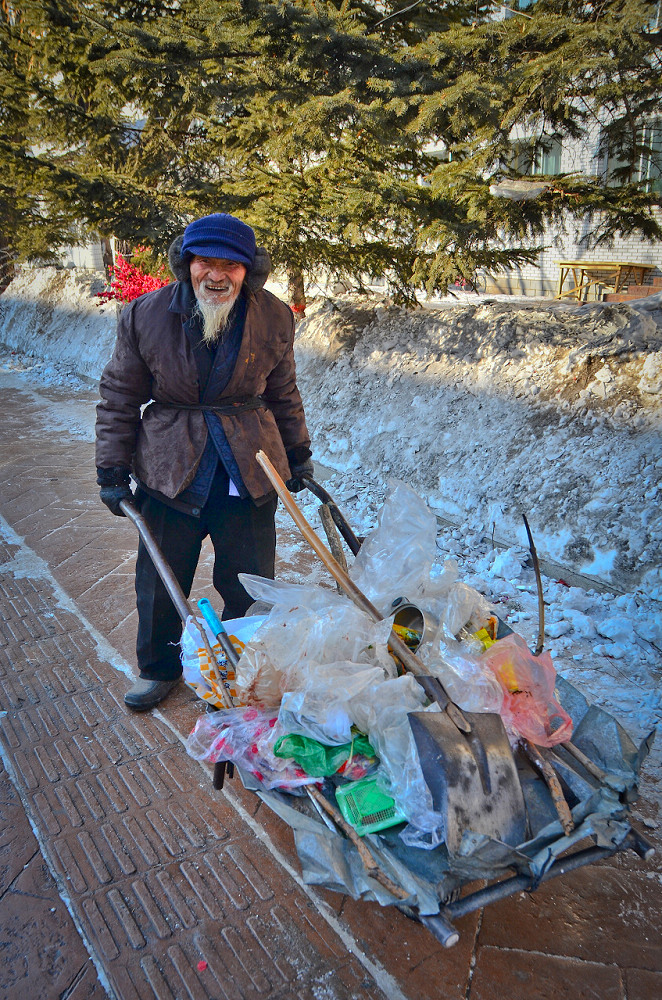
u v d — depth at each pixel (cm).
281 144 531
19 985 202
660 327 456
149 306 265
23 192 608
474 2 559
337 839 185
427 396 548
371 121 475
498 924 218
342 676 201
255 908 224
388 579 243
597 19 464
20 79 580
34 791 271
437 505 498
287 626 216
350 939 214
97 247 1600
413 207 520
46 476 611
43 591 416
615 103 497
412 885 166
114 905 225
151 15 575
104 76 538
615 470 414
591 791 185
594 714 204
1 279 1431
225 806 264
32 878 235
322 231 582
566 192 528
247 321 266
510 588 404
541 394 480
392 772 188
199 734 221
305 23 463
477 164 493
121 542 480
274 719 207
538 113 489
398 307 632
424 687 196
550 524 425
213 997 199
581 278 1201
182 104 537
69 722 308
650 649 345
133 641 366
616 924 219
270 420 290
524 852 169
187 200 590
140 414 286
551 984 201
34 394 945
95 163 654
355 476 561
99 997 199
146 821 257
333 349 645
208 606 233
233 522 292
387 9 566
